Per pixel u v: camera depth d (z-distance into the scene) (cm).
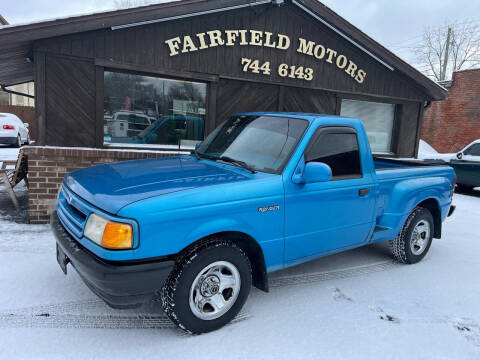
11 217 558
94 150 569
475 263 473
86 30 545
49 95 562
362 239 391
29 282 348
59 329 279
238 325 298
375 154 912
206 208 265
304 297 354
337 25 760
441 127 1780
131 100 636
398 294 371
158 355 255
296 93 771
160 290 275
